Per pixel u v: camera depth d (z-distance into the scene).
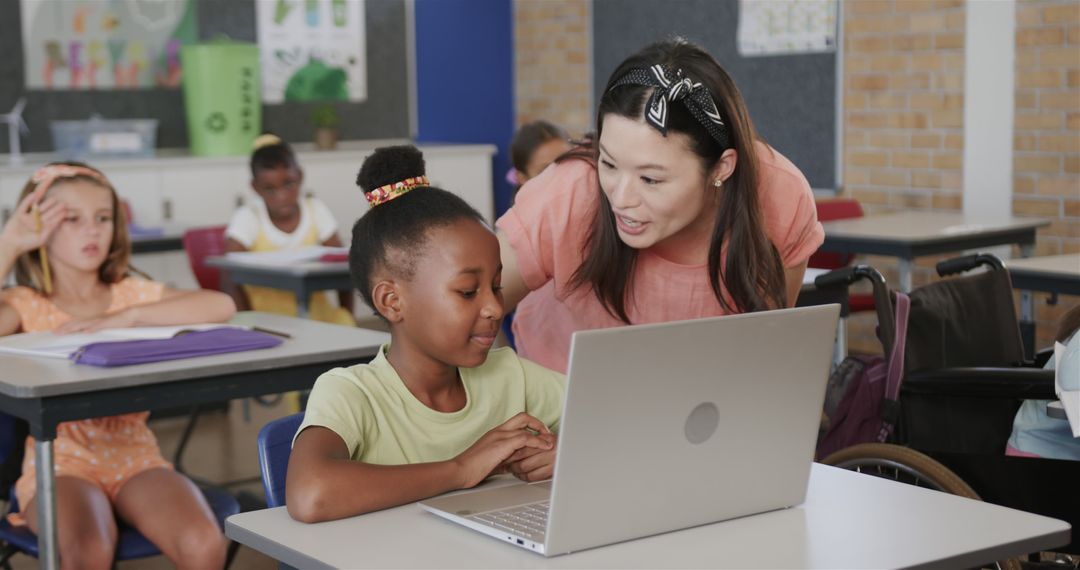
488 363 1.77
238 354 2.53
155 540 2.34
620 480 1.31
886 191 5.65
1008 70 5.12
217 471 4.21
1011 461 2.16
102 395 2.31
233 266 4.18
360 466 1.48
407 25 7.24
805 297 3.39
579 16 7.01
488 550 1.33
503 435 1.58
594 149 1.85
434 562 1.29
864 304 4.57
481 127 7.54
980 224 4.64
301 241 4.77
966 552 1.32
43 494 2.26
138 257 6.07
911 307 2.51
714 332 1.32
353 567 1.28
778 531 1.39
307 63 6.97
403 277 1.60
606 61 6.88
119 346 2.43
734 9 6.17
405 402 1.66
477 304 1.59
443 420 1.67
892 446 2.17
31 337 2.63
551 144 3.77
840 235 4.44
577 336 1.22
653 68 1.63
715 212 1.82
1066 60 4.92
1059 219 5.02
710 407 1.35
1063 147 4.97
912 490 1.56
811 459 1.47
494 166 7.62
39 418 2.24
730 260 1.79
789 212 1.91
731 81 1.69
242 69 6.34
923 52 5.42
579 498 1.29
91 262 2.77
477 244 1.59
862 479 1.61
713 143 1.66
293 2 6.89
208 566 2.30
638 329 1.26
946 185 5.41
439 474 1.52
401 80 7.27
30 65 6.21
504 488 1.57
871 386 2.50
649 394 1.29
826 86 5.83
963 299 2.66
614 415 1.28
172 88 6.58
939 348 2.55
